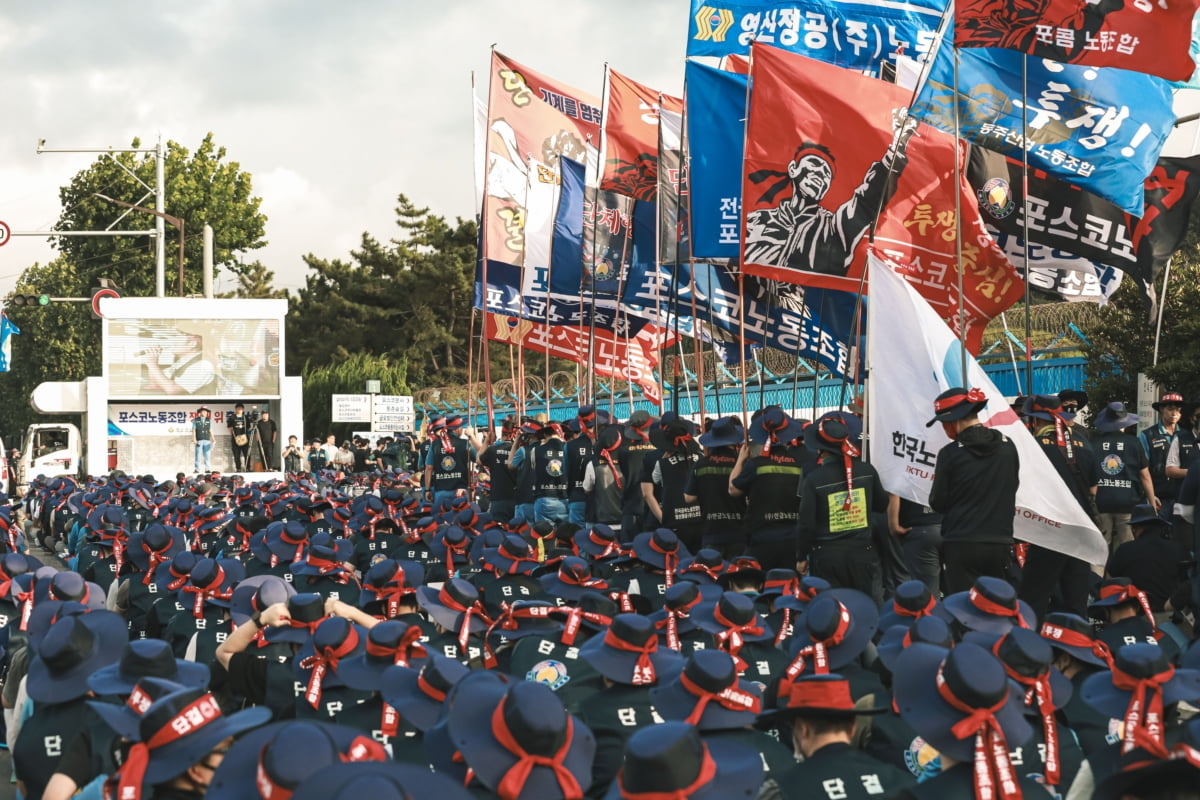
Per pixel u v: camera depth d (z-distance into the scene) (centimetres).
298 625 680
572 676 647
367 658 589
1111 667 614
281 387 4566
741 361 1423
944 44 1394
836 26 1730
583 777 396
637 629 561
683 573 944
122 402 4528
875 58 1744
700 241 1606
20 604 875
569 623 662
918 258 1381
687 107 1614
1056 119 1391
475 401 4691
